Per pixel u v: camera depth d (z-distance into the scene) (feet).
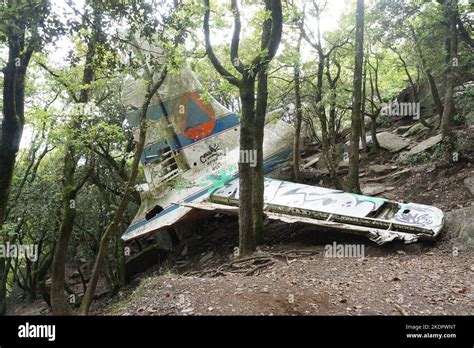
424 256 32.17
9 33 19.02
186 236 56.49
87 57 26.58
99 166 53.26
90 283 26.25
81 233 55.62
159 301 24.54
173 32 26.99
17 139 23.47
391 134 65.21
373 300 23.18
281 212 42.39
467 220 34.71
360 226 37.50
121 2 20.62
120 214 27.50
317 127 77.00
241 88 33.58
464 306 21.88
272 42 32.01
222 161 52.54
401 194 46.50
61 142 28.37
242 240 36.45
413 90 64.49
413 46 51.31
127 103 51.03
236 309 22.00
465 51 48.24
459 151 45.83
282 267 32.42
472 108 45.16
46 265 55.42
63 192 26.76
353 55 56.65
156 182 53.06
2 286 57.67
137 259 58.08
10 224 42.65
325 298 23.49
